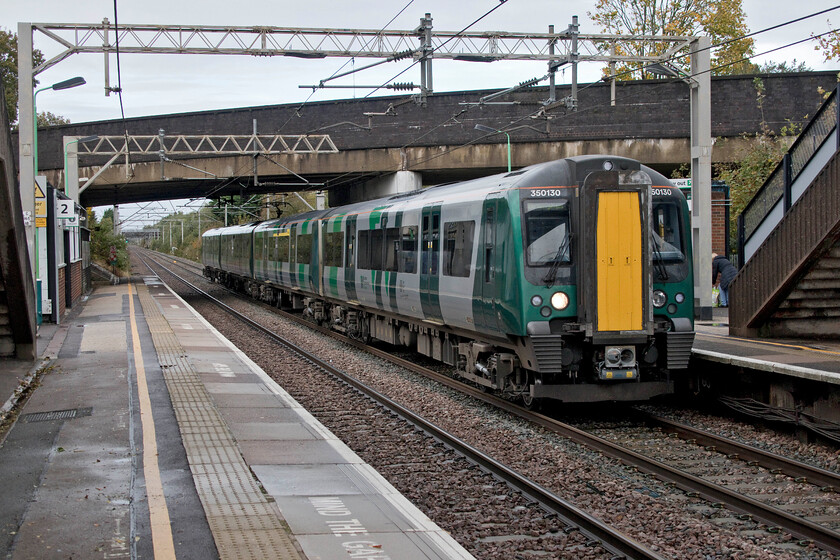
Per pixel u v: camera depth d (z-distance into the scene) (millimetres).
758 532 8680
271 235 39344
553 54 24172
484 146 35250
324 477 9750
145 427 12281
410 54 23609
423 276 18766
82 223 42344
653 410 15727
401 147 36344
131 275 76375
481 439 13008
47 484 9320
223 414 13414
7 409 13711
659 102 33875
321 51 24047
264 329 28625
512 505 9562
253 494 8930
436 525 8023
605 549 8023
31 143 23984
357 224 24625
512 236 13891
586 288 13547
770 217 21516
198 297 48031
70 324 27578
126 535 7625
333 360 22000
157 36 24141
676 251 14305
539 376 14148
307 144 35625
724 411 15461
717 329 21703
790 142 32188
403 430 13523
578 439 12836
